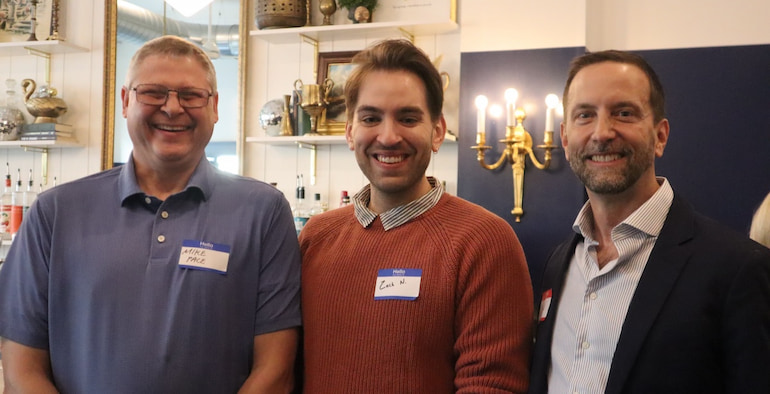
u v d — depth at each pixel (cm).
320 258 199
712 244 158
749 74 374
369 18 406
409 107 185
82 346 184
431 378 178
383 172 188
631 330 157
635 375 155
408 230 190
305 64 436
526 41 387
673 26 387
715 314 152
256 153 447
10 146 471
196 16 449
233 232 194
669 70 387
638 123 167
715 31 380
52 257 188
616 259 168
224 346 187
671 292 157
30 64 479
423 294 180
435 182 206
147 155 193
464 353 178
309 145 431
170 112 187
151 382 180
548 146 369
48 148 475
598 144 167
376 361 179
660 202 168
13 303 189
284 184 442
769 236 185
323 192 433
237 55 443
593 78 170
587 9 385
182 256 187
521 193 382
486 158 394
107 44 459
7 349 188
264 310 193
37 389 181
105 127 461
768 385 144
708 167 379
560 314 178
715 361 152
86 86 468
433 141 197
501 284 180
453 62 407
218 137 448
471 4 397
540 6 385
